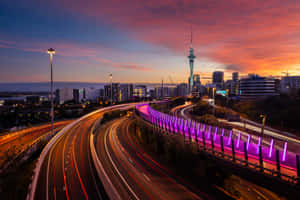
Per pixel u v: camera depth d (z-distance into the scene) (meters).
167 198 26.59
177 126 50.41
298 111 72.38
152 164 39.16
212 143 36.31
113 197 22.72
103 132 66.94
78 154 41.06
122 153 45.28
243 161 29.30
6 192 22.84
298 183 23.69
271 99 96.62
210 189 29.72
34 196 24.80
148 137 55.66
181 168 36.75
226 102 142.88
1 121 91.38
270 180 25.89
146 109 99.94
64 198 24.47
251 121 84.69
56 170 32.72
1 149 41.56
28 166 30.94
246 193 29.92
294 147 41.97
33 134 59.78
